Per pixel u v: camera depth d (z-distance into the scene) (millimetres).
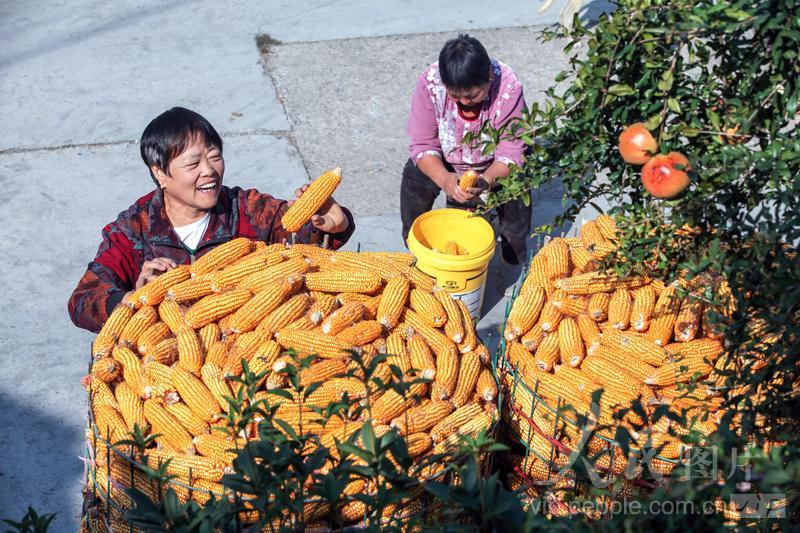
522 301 3672
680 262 2455
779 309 2164
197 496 2869
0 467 4438
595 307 3604
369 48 8359
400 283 3420
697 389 3203
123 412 3084
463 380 3250
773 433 2236
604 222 4098
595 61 2184
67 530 4168
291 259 3486
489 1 9156
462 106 5098
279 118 7379
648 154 2180
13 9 8859
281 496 1966
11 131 7098
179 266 3553
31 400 4844
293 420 2949
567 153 2387
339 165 6859
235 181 6633
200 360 3168
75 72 7898
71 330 5352
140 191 6543
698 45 2115
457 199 5152
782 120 2143
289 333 3188
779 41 1946
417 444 2953
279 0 9172
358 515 2809
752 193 2201
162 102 7531
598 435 3000
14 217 6219
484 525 1785
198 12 8906
